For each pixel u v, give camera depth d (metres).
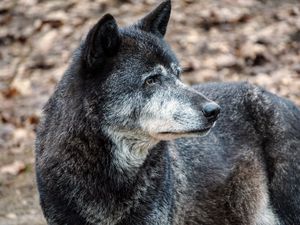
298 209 11.28
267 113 11.36
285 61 19.67
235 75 18.95
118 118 9.40
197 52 19.86
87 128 9.34
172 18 21.38
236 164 10.97
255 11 22.05
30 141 16.94
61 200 9.45
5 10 22.89
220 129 11.09
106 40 9.29
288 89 18.23
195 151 10.61
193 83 18.47
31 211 14.29
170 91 9.54
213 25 21.25
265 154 11.30
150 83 9.52
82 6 22.39
